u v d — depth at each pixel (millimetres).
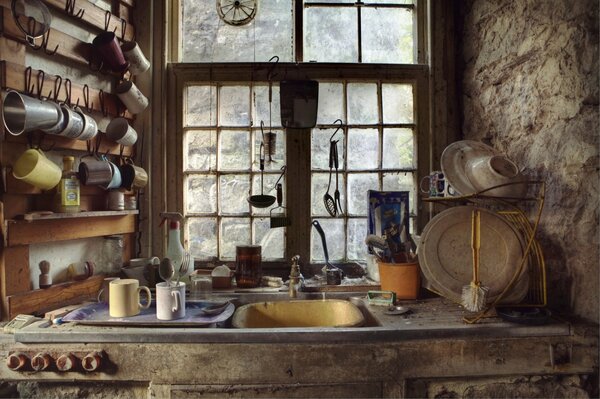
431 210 2041
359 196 2066
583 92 1344
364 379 1304
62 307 1515
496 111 1790
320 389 1298
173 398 1284
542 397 1357
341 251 2061
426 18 2084
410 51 2098
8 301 1334
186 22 2072
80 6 1617
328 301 1743
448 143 2049
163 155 2000
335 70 2035
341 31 2080
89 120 1554
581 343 1326
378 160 2062
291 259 2031
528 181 1397
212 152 2057
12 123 1312
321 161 2059
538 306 1426
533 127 1571
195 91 2061
